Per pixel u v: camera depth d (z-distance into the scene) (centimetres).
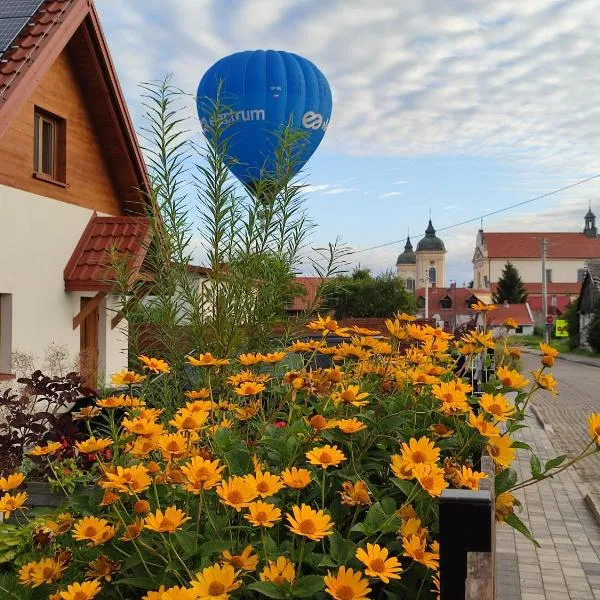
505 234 11038
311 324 301
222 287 391
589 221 11012
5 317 901
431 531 204
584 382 2486
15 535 342
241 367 346
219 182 407
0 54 891
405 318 310
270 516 173
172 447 200
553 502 755
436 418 264
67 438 486
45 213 971
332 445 239
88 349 955
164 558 174
